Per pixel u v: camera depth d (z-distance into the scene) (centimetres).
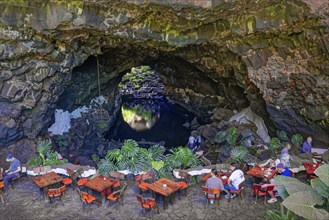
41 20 1295
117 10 1326
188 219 1049
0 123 1452
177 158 1327
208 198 1099
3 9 1255
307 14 1249
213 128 2047
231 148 1691
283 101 1573
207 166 1301
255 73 1583
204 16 1330
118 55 2156
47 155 1406
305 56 1410
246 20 1391
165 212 1089
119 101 2759
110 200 1148
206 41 1573
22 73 1462
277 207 1096
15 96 1473
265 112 1797
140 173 1270
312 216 851
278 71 1515
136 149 1330
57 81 1600
